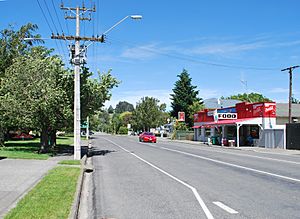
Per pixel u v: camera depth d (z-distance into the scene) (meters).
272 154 30.52
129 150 33.62
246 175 15.16
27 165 17.77
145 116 99.25
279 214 8.22
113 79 27.70
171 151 32.31
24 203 8.64
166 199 10.07
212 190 11.46
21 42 39.44
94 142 52.25
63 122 26.19
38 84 23.83
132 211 8.66
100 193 11.17
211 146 44.81
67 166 17.48
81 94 26.28
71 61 22.14
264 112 41.62
